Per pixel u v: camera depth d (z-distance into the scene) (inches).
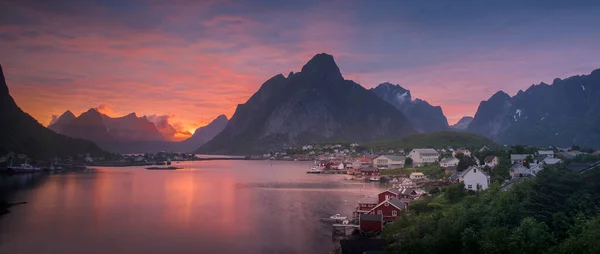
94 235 3425.2
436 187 5036.9
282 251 3036.4
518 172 5142.7
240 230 3641.7
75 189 6530.5
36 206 4763.8
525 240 1950.1
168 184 7529.5
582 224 1881.2
